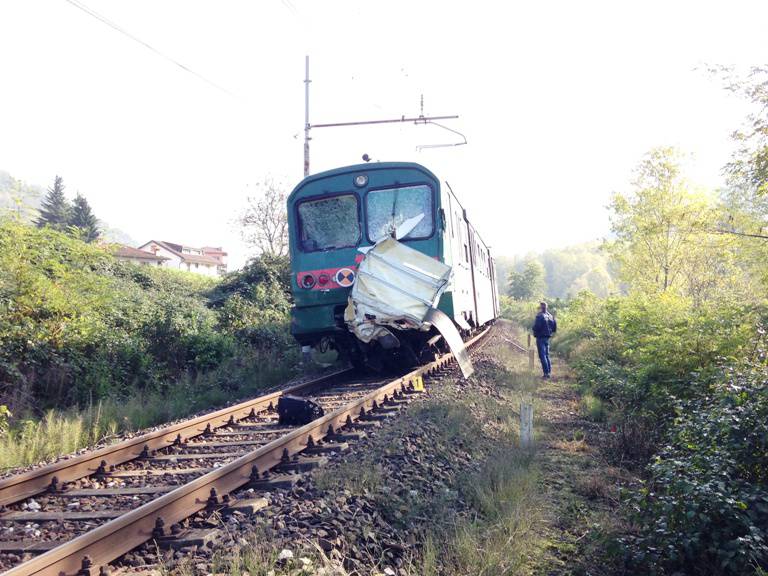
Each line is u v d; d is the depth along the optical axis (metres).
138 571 3.68
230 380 12.04
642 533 4.38
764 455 4.48
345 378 12.04
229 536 4.06
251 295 20.30
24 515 4.74
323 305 10.64
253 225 31.39
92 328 11.41
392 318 9.49
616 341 14.27
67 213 61.94
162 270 28.52
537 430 8.13
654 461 6.40
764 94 9.26
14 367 9.38
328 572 3.47
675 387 7.53
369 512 4.61
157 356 12.48
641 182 18.47
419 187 10.53
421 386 10.28
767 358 6.07
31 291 10.64
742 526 3.92
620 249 20.42
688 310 11.66
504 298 69.25
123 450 6.29
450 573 3.96
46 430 7.75
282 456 5.86
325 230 10.74
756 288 12.35
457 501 5.14
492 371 13.17
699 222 12.84
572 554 4.50
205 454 6.54
